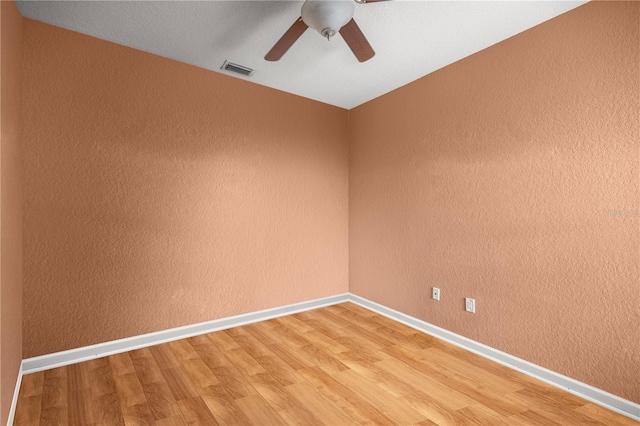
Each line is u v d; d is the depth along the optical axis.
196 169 3.18
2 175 1.80
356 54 2.29
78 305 2.70
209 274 3.26
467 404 2.12
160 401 2.18
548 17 2.27
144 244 2.96
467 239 2.82
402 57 2.85
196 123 3.18
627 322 1.98
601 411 2.03
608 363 2.05
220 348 2.91
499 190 2.58
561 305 2.26
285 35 2.12
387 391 2.27
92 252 2.75
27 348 2.53
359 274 3.97
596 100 2.07
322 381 2.40
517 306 2.50
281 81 3.42
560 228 2.26
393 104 3.50
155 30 2.64
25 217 2.52
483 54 2.68
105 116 2.79
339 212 4.04
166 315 3.05
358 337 3.12
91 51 2.73
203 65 3.16
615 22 1.99
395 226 3.49
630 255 1.96
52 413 2.06
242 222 3.43
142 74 2.93
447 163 2.96
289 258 3.71
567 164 2.21
